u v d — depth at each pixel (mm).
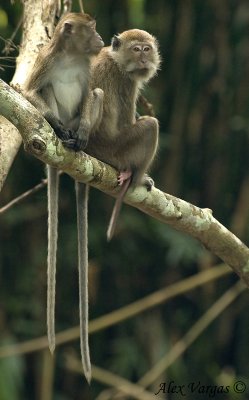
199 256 14570
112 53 10703
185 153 16016
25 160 14984
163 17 15766
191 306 16156
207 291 15953
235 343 16047
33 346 13922
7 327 14859
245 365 15906
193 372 15664
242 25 15805
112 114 10477
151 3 15703
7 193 14859
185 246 14539
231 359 16047
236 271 10281
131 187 9664
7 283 15164
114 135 10492
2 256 15234
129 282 15812
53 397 15328
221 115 15961
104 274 15773
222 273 14305
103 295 15734
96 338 15570
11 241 15297
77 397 15609
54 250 9531
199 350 15781
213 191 16188
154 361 15039
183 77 15766
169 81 15773
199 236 10016
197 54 15766
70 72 9836
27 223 15328
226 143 16031
